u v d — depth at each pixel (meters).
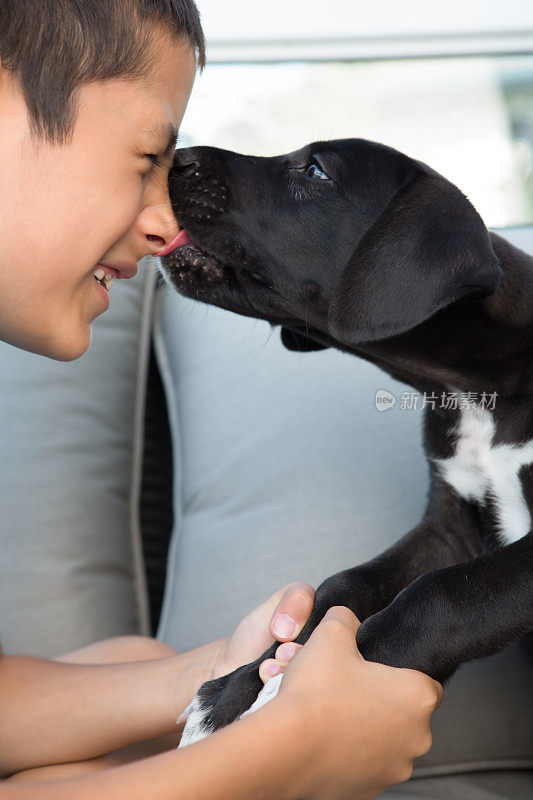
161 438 2.34
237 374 2.11
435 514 1.61
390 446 1.85
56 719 1.38
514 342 1.52
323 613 1.33
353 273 1.39
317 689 0.98
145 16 1.16
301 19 3.19
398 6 3.21
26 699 1.41
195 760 0.84
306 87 3.24
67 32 1.10
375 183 1.62
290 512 1.77
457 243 1.35
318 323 1.66
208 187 1.60
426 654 1.16
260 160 1.67
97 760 1.38
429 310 1.33
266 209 1.62
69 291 1.19
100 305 1.29
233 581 1.71
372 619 1.21
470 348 1.53
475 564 1.22
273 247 1.62
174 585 1.83
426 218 1.39
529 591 1.18
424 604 1.19
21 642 1.78
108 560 1.94
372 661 1.16
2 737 1.39
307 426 1.92
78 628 1.81
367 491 1.77
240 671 1.21
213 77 3.21
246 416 2.01
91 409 2.07
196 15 1.29
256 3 3.17
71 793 0.80
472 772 1.51
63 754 1.38
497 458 1.54
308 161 1.65
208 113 3.23
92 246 1.17
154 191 1.34
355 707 0.99
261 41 3.20
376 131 3.29
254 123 3.23
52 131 1.10
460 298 1.36
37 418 2.01
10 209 1.12
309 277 1.62
